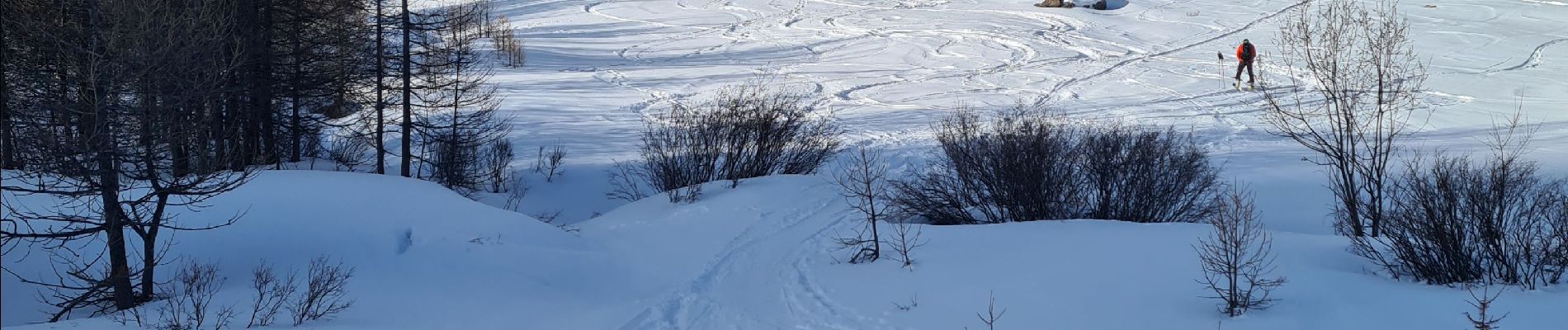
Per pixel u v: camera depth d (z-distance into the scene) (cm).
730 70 4009
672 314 882
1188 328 653
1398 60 3591
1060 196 1299
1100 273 818
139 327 789
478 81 2338
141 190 1123
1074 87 3303
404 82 1923
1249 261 772
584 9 6594
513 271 1019
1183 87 3200
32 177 956
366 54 1989
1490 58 3650
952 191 1411
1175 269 806
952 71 3800
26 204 1065
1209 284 751
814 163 1880
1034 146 1306
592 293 995
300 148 2345
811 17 5828
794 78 3709
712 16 6050
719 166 1841
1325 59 1055
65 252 988
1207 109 2744
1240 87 3092
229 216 1043
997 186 1308
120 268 887
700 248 1195
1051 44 4475
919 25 5294
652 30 5616
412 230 1071
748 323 824
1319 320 640
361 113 2267
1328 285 726
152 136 899
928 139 2297
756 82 3594
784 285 952
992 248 980
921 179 1574
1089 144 1338
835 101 3145
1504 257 732
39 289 941
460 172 2014
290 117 2039
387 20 1947
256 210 1059
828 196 1526
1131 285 772
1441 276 747
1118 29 4906
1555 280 702
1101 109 2817
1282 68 3416
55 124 923
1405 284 734
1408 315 635
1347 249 861
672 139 1970
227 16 1500
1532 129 2177
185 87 981
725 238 1247
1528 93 2880
